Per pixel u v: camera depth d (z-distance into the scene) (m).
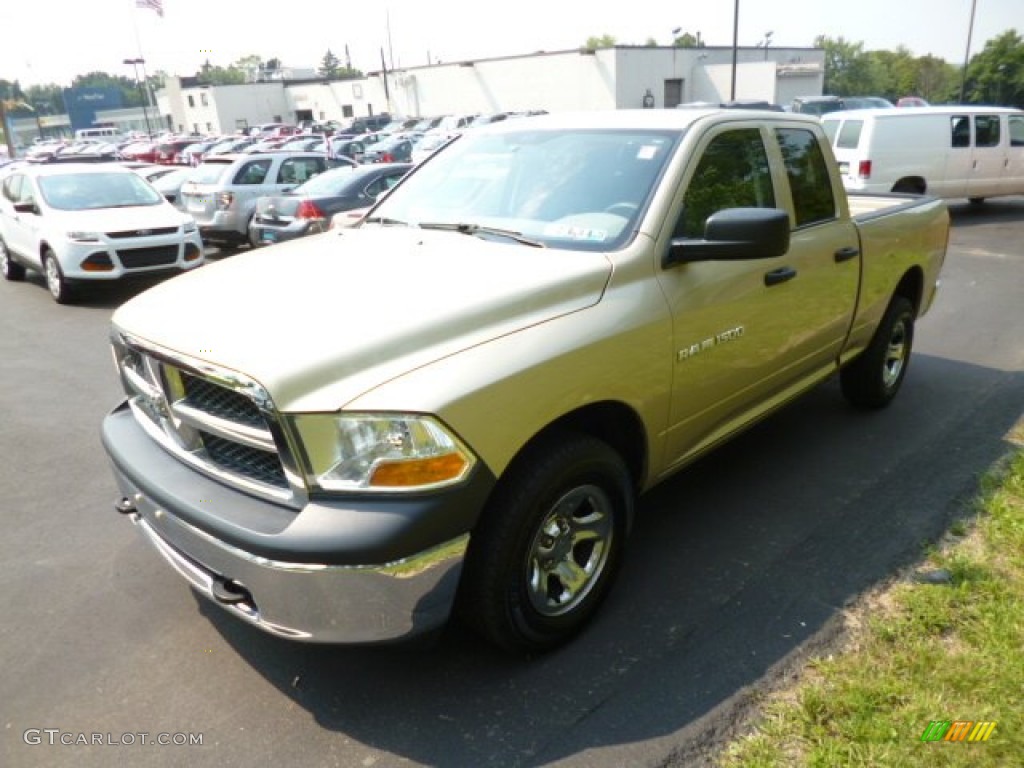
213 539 2.38
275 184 12.56
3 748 2.50
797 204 3.86
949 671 2.62
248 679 2.78
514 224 3.30
